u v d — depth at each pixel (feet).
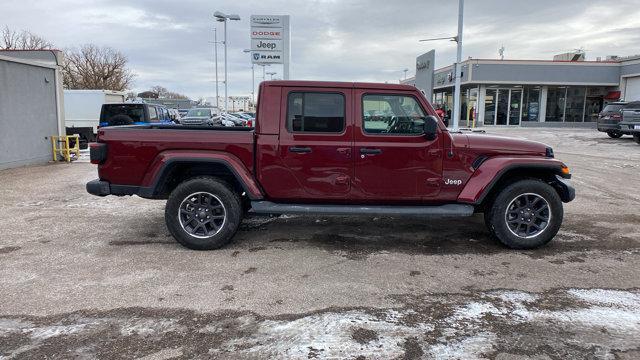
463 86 111.14
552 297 13.26
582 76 102.01
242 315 12.12
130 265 15.75
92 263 15.93
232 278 14.64
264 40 59.82
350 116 16.98
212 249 17.34
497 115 106.83
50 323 11.66
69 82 195.11
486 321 11.80
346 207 17.22
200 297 13.21
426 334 11.14
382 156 16.97
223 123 96.94
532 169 17.58
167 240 18.65
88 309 12.43
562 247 17.87
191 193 16.98
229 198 17.01
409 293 13.55
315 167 17.06
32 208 24.43
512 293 13.55
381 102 17.10
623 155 49.88
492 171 16.94
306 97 17.01
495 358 10.14
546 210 17.31
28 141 42.57
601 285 14.15
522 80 102.06
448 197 17.37
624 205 25.39
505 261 16.28
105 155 17.12
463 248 17.74
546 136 76.07
